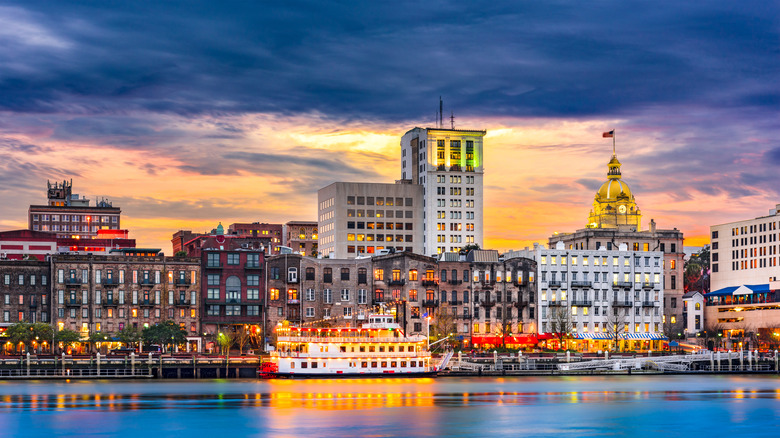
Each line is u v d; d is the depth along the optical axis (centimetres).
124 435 13738
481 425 14588
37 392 17988
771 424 14988
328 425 14438
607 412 15938
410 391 18238
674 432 14325
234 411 15612
